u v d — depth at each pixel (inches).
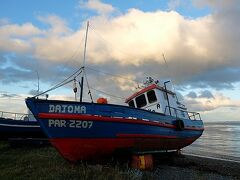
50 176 391.5
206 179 495.2
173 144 655.1
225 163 793.6
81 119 450.9
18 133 770.2
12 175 402.9
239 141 1980.8
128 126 492.1
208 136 2691.9
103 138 472.4
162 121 578.6
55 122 445.7
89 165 461.4
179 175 503.8
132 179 394.9
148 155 529.3
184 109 784.3
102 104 469.1
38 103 445.7
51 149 666.2
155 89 647.1
